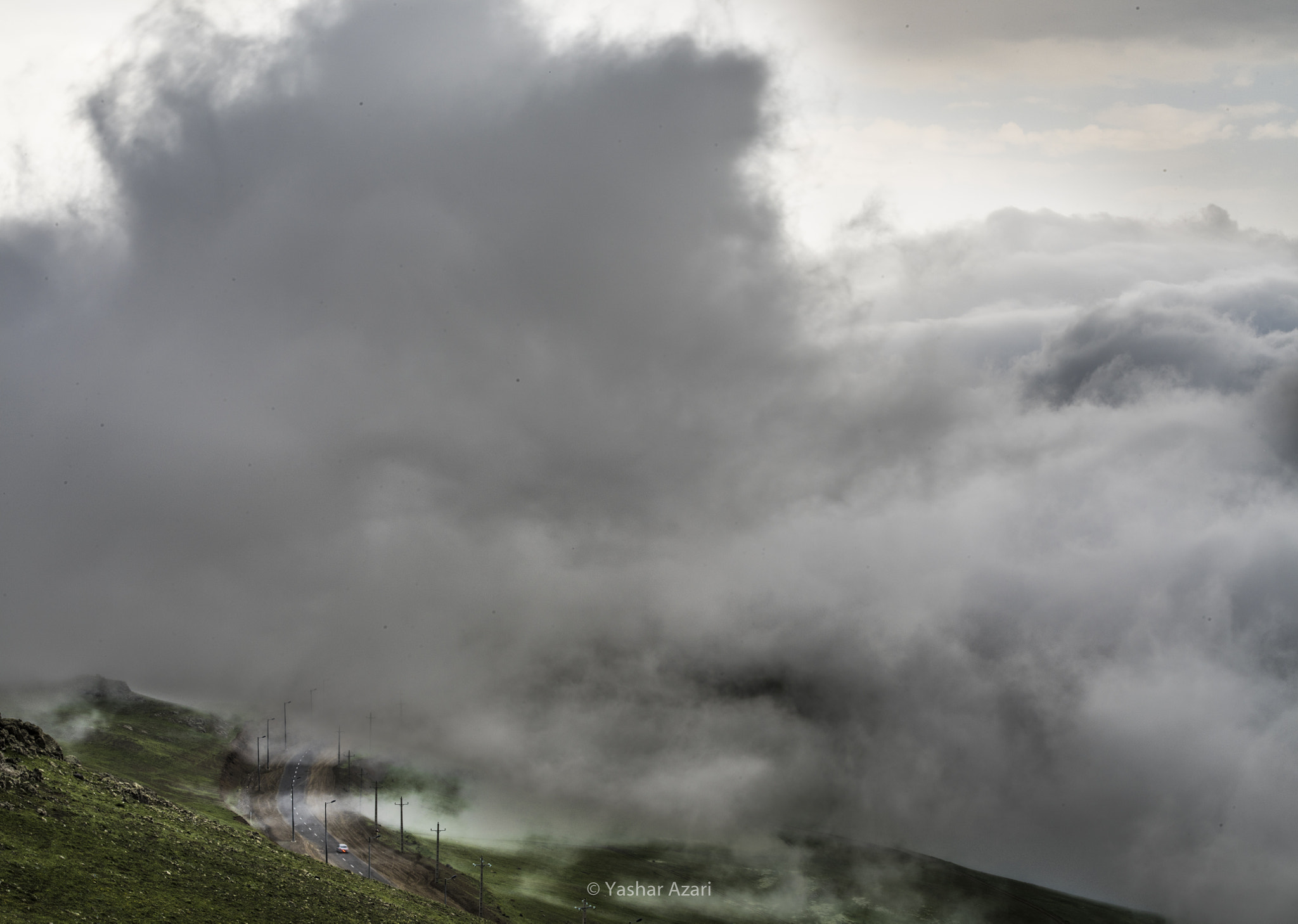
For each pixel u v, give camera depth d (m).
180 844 115.88
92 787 126.44
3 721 131.25
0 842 94.19
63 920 81.75
